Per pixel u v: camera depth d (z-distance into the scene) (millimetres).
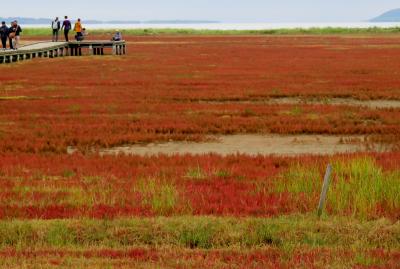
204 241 15109
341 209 17766
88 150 28875
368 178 20172
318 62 77438
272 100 44688
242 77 59125
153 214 17500
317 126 33562
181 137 31547
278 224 15898
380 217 17109
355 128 33188
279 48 110750
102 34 176750
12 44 75188
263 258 13570
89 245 15000
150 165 25125
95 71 64938
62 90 49094
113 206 18203
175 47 114375
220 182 21531
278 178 21859
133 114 38312
